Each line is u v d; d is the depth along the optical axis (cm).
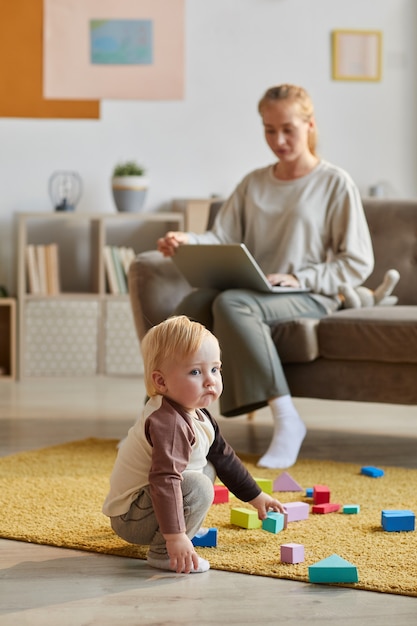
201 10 590
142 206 564
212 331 335
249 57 596
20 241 541
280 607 181
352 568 193
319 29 604
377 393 326
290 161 353
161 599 185
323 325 328
